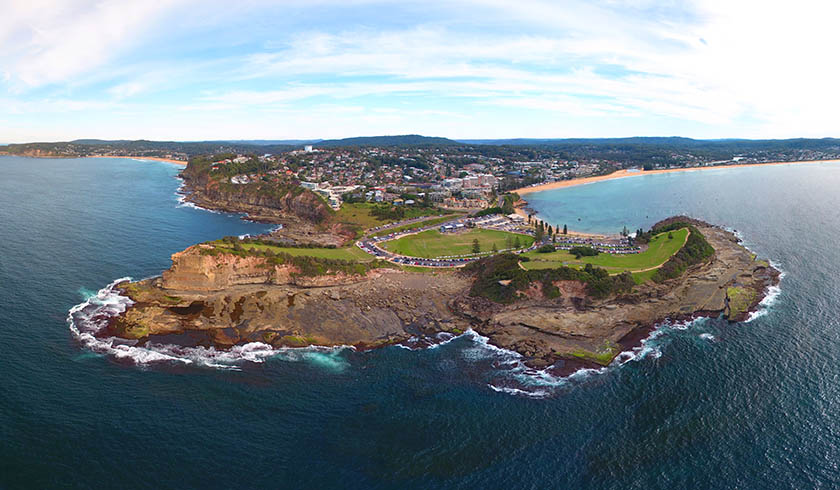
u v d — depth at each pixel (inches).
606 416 3969.0
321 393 4279.0
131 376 4409.5
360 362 4845.0
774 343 5036.9
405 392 4318.4
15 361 4458.7
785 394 4165.8
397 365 4798.2
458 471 3373.5
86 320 5374.0
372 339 5305.1
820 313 5693.9
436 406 4114.2
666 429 3784.5
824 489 3164.4
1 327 5049.2
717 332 5364.2
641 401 4156.0
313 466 3393.2
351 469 3376.0
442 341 5339.6
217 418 3868.1
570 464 3444.9
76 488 3102.9
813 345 4960.6
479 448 3602.4
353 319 5629.9
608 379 4532.5
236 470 3331.7
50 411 3806.6
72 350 4768.7
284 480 3262.8
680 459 3472.0
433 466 3415.4
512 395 4286.4
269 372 4603.8
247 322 5497.1
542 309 5846.5
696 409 4010.8
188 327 5374.0
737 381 4389.8
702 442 3634.4
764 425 3791.8
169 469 3307.1
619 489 3223.4
